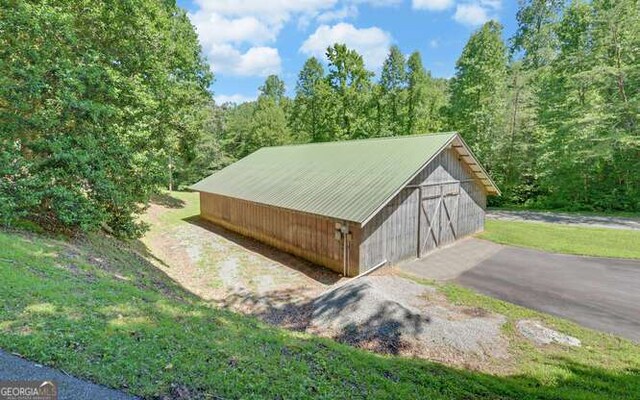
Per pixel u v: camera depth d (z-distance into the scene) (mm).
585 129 17859
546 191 22562
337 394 3258
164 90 14336
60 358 2975
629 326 6355
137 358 3203
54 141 7973
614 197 19156
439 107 29219
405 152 11969
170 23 16922
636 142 15984
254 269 10414
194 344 3807
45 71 8211
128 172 10258
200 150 30328
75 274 5586
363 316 6594
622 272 9312
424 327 6148
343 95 27750
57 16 8578
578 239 12961
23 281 4602
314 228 10883
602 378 4652
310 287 8977
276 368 3602
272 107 36188
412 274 9789
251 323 5543
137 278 6957
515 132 22516
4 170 7141
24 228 7656
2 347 3037
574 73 20109
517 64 23703
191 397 2725
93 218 8469
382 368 4266
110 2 11086
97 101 9633
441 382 4082
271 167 16281
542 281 8805
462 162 13688
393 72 27703
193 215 19297
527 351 5484
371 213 9000
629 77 17078
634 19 16828
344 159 13469
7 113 7863
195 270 10305
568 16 23641
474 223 14773
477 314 6859
